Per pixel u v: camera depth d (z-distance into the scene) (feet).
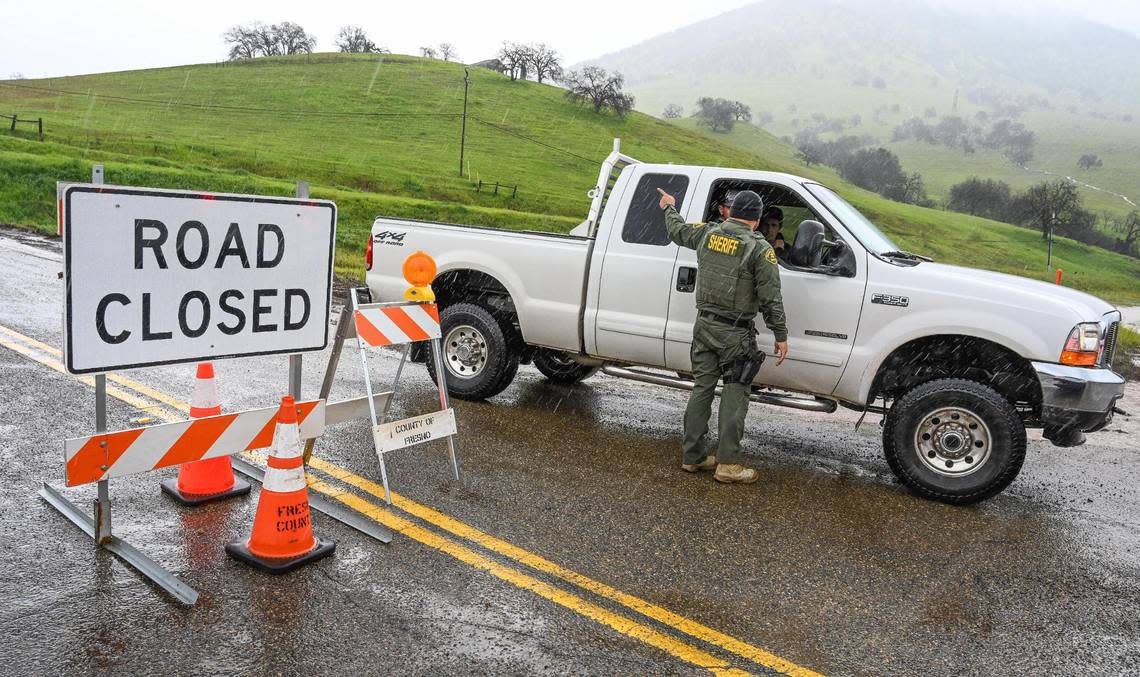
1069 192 383.65
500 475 16.28
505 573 12.04
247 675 9.14
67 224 10.74
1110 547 15.14
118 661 9.23
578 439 19.33
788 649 10.57
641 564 12.76
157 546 12.12
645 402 23.99
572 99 359.25
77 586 10.79
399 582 11.55
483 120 299.79
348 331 14.73
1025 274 243.81
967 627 11.54
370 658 9.63
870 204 338.34
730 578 12.52
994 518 16.29
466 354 22.08
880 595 12.36
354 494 14.65
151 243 11.64
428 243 22.40
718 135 574.15
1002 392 17.28
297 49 460.14
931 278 17.04
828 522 15.29
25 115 211.00
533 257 20.84
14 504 13.07
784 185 18.61
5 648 9.28
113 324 11.37
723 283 16.43
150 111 248.73
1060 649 11.10
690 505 15.55
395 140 253.24
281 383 22.16
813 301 17.80
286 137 235.81
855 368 17.39
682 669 9.91
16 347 22.89
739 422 16.92
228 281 12.62
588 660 9.95
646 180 19.81
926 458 17.07
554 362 25.18
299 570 11.71
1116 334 17.93
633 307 19.45
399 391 22.63
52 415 17.37
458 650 9.93
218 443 12.83
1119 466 21.33
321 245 13.76
